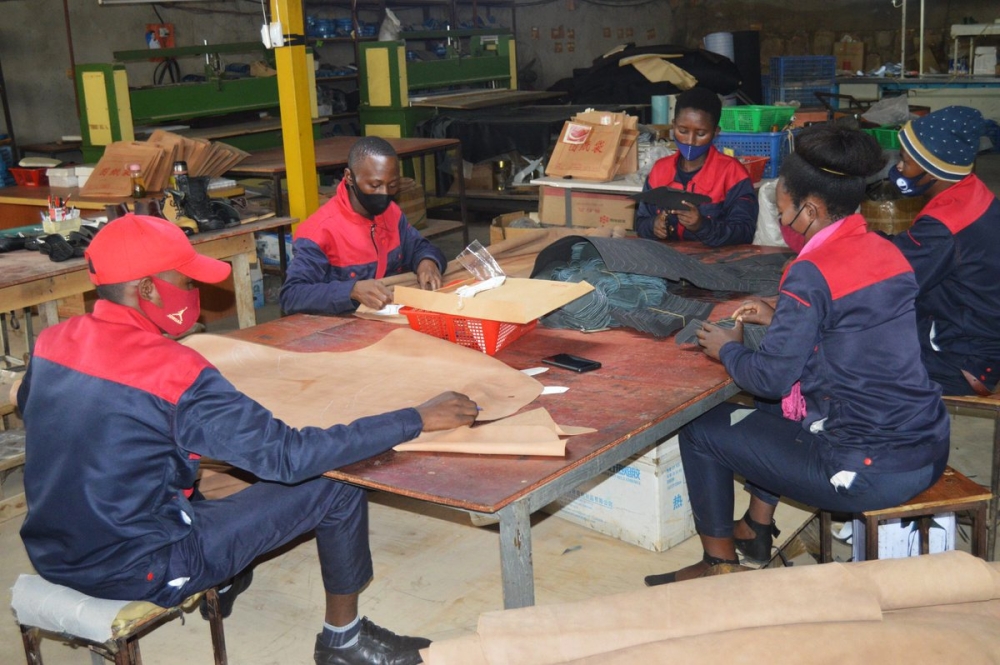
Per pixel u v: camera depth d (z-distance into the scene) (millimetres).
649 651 1695
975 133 2613
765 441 2344
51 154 8383
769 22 15062
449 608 2797
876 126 7348
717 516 2533
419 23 11445
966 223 2629
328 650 2355
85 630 1914
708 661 1672
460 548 3152
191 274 1893
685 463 2549
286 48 5574
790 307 2109
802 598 1805
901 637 1720
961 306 2727
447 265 3432
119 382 1803
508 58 10570
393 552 3141
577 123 5547
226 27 9625
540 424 1980
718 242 3674
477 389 2201
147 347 1833
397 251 3479
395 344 2516
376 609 2811
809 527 3156
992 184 9539
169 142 5852
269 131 7941
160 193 5730
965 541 3047
